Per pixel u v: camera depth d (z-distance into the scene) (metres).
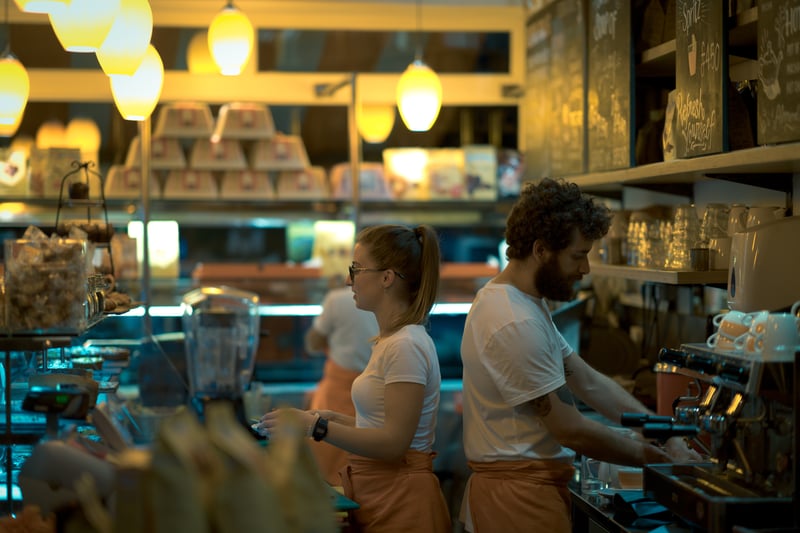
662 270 3.28
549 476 2.76
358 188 6.24
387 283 2.93
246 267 6.42
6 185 5.22
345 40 6.87
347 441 2.78
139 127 5.77
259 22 6.57
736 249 2.71
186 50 6.39
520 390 2.68
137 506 1.80
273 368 5.96
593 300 4.75
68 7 3.00
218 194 6.14
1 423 2.90
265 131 6.12
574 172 4.27
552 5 4.55
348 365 5.25
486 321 2.75
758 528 2.15
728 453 2.40
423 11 6.72
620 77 3.71
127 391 4.29
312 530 1.86
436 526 2.90
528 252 2.74
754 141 2.92
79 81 6.21
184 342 4.60
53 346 2.70
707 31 2.96
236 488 1.78
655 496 2.46
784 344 2.17
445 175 6.38
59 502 2.28
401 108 5.38
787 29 2.49
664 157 3.42
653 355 4.32
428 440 2.96
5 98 4.18
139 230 5.66
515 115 7.00
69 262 2.72
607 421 3.94
